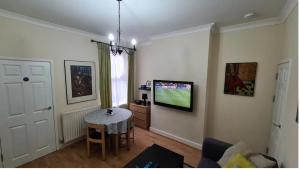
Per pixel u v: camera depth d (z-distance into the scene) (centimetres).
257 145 273
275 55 246
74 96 321
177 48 327
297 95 140
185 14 235
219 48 302
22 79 245
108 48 376
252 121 275
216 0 190
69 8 215
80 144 319
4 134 230
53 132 291
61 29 292
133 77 469
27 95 252
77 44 320
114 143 308
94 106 354
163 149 208
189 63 311
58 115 298
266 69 256
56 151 293
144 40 427
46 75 275
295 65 156
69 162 258
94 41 347
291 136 146
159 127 379
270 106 256
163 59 353
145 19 258
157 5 205
